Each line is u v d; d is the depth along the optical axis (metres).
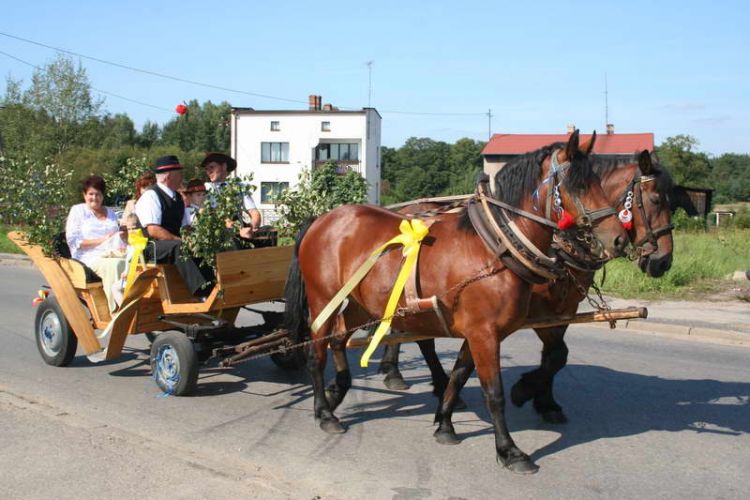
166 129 88.50
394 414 5.85
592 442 5.12
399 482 4.36
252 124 48.72
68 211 7.71
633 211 5.10
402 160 72.88
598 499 4.13
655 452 4.91
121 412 5.80
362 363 4.91
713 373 7.12
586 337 9.10
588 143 4.46
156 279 6.57
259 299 6.45
